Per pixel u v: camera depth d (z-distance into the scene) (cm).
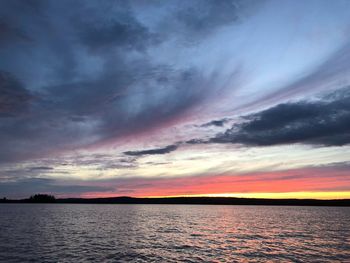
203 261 3509
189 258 3672
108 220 9994
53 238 5269
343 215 14988
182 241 5106
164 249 4278
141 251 4103
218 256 3797
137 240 5181
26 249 4144
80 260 3503
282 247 4491
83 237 5459
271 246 4584
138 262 3444
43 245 4488
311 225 8575
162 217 12381
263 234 6219
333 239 5441
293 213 17512
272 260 3572
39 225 7781
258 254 3928
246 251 4147
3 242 4756
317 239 5431
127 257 3700
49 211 16700
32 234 5825
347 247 4522
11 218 10456
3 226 7419
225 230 7038
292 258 3691
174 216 13300
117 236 5694
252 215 14775
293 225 8575
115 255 3806
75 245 4519
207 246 4572
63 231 6412
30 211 16525
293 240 5284
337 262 3497
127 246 4506
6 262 3388
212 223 9250
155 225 8300
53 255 3759
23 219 10000
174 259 3612
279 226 8206
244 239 5409
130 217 12025
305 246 4591
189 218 11869
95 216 12250
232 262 3459
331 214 16175
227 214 15812
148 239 5328
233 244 4784
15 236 5503
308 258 3697
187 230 6988
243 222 9762
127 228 7300
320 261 3541
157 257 3719
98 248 4284
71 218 10719
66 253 3888
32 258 3584
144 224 8581
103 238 5369
